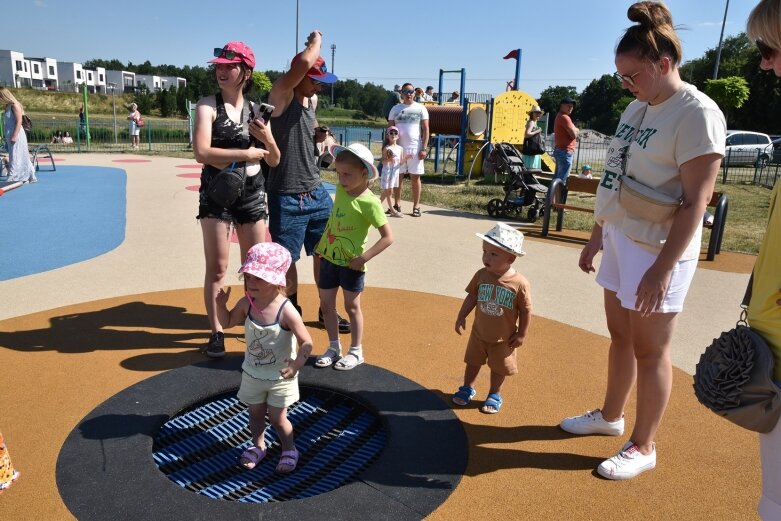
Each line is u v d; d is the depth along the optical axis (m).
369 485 2.74
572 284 6.30
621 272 2.79
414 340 4.57
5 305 5.07
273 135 4.27
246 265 2.76
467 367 3.53
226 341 4.41
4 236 7.67
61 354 4.11
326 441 3.28
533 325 5.01
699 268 7.21
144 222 8.79
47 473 2.77
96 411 3.31
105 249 7.11
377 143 28.75
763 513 2.06
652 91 2.54
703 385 2.14
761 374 1.95
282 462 2.94
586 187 8.93
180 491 2.65
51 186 12.53
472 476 2.86
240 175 3.86
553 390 3.82
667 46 2.44
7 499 2.58
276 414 2.89
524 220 10.28
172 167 17.23
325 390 3.70
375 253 3.76
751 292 2.16
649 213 2.59
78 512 2.51
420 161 10.00
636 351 2.84
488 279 3.34
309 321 4.92
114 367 3.93
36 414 3.32
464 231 9.00
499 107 16.83
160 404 3.41
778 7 1.78
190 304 5.21
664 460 3.08
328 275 3.90
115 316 4.86
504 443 3.18
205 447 3.16
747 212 12.45
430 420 3.34
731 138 25.86
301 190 4.39
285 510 2.54
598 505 2.70
